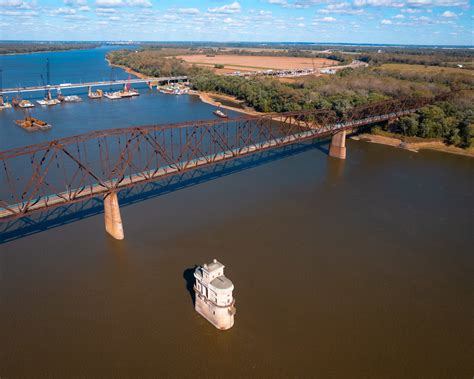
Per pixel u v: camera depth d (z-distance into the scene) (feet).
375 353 159.53
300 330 168.76
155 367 149.69
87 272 198.70
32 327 165.07
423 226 261.44
